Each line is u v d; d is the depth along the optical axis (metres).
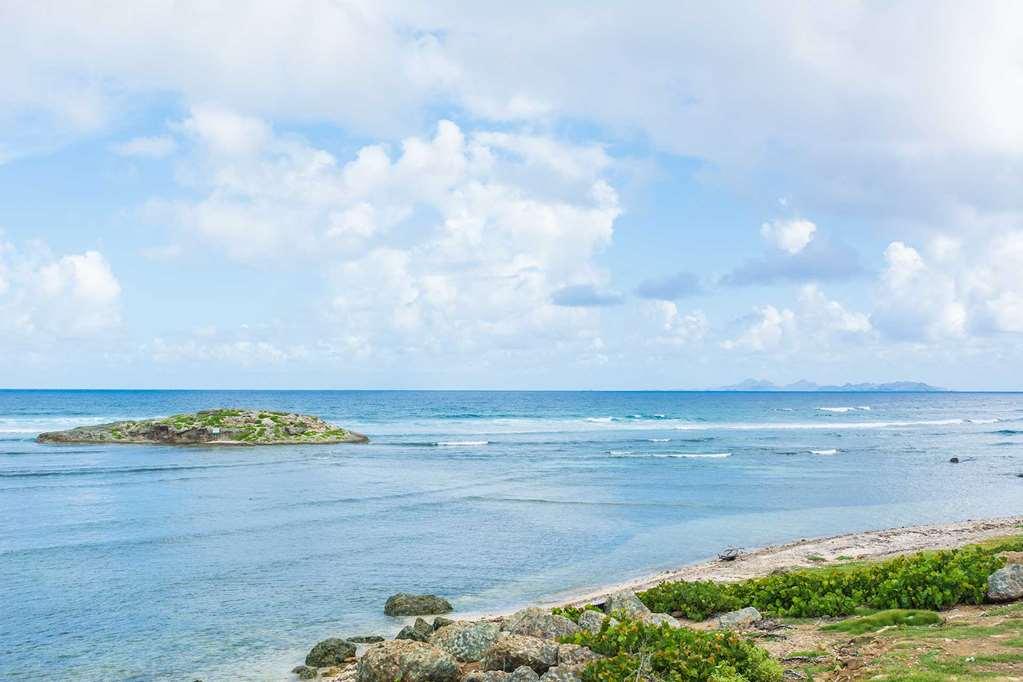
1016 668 9.37
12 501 38.38
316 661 15.34
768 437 90.38
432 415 130.50
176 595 21.00
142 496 40.31
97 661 15.69
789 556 23.42
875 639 11.90
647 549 27.38
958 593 14.17
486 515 34.69
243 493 41.72
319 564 24.86
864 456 65.88
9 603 20.17
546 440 83.44
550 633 13.64
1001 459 63.06
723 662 10.24
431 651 12.01
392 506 37.22
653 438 87.50
